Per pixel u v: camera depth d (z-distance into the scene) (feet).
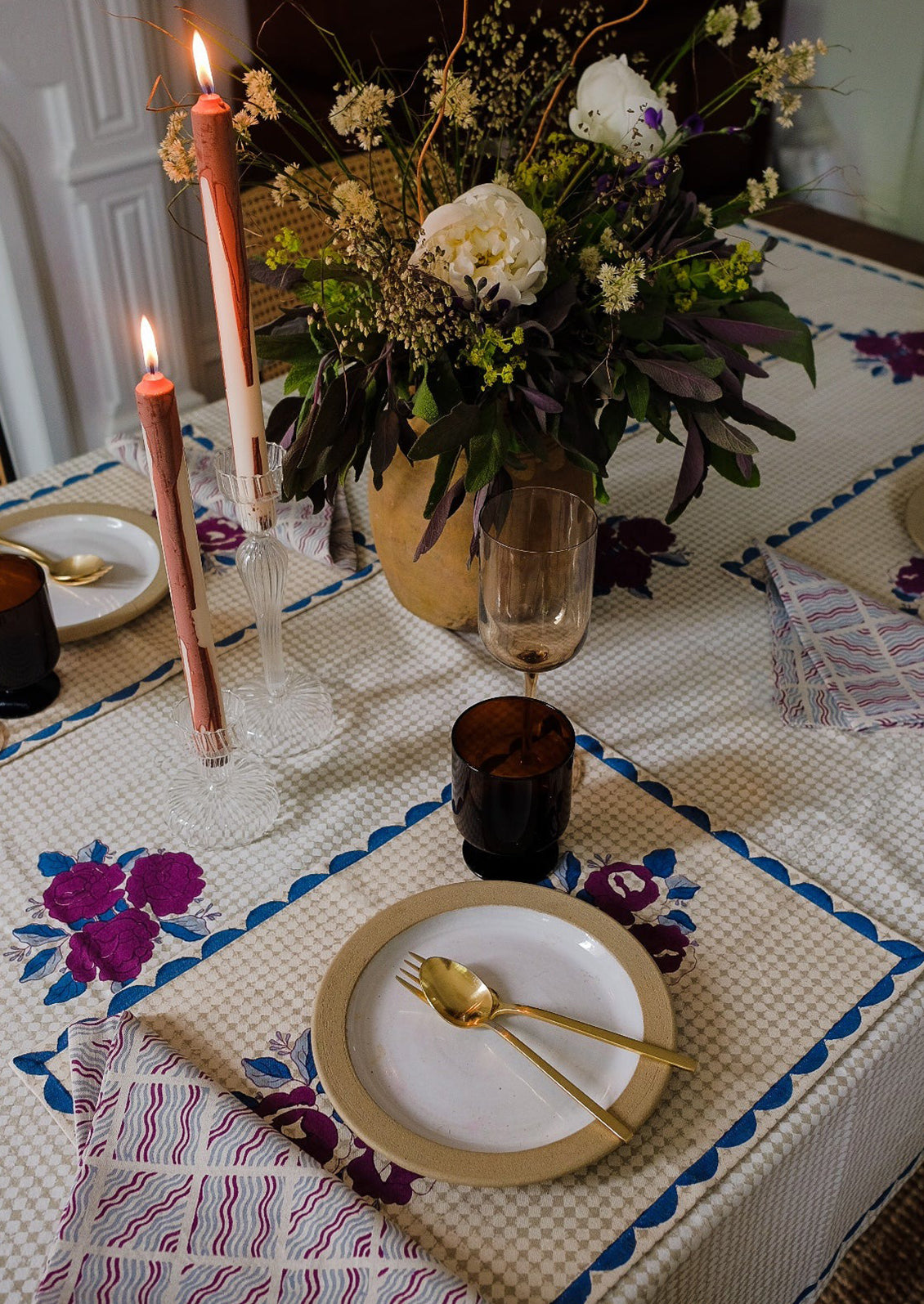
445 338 2.64
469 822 2.58
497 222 2.57
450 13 8.53
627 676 3.33
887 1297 4.05
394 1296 1.89
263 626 3.01
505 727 2.67
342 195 2.68
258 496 2.71
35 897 2.70
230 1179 2.07
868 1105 2.43
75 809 2.93
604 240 2.82
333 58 8.09
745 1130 2.20
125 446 4.19
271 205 5.04
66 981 2.51
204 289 8.04
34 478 4.16
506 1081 2.25
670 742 3.11
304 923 2.62
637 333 2.90
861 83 10.20
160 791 2.98
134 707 3.23
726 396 3.05
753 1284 2.44
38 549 3.71
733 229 5.90
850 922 2.61
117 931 2.62
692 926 2.60
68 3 6.33
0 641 3.03
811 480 4.16
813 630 3.36
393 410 2.82
